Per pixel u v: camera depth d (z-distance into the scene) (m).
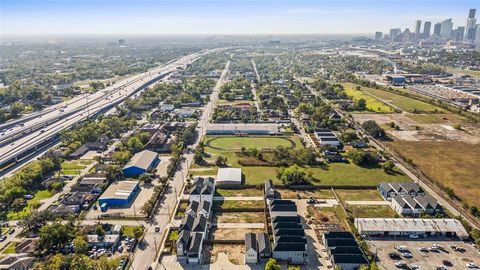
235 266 118.12
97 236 130.75
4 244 130.00
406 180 184.12
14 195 161.12
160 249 126.81
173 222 144.25
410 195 162.00
